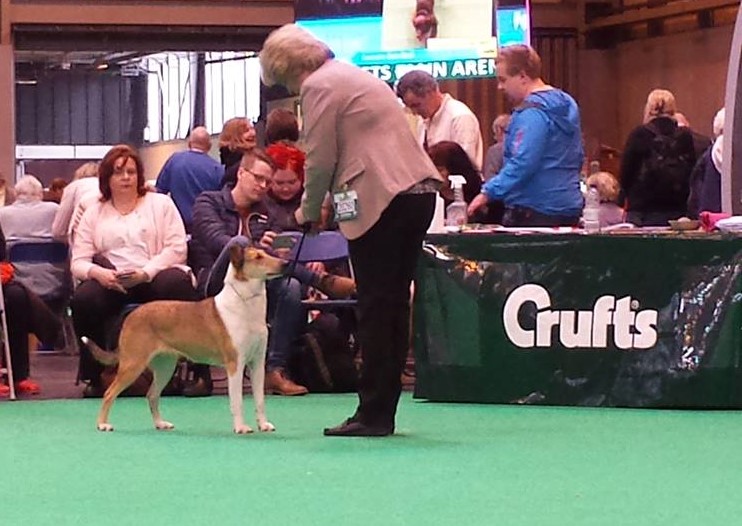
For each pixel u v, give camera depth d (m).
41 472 4.86
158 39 14.43
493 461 4.99
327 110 5.33
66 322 10.38
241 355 5.76
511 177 7.09
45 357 10.30
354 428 5.61
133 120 19.78
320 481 4.58
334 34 10.18
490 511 4.06
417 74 8.45
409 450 5.25
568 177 7.16
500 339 6.84
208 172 8.70
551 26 15.29
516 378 6.82
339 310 7.66
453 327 6.89
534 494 4.34
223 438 5.64
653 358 6.71
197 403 7.02
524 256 6.83
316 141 5.36
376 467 4.86
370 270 5.42
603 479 4.62
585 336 6.77
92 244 7.54
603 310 6.75
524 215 7.13
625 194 9.15
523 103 7.14
